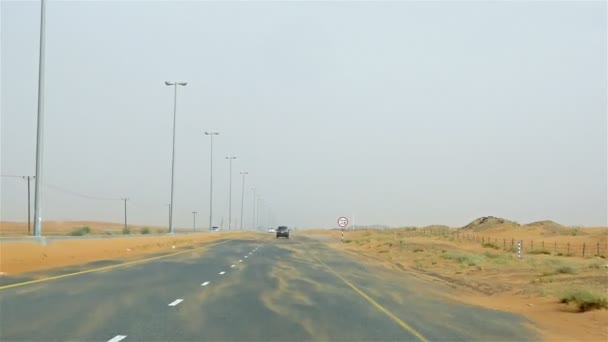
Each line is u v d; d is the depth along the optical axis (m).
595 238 80.19
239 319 15.17
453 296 22.70
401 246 65.25
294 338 12.79
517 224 120.69
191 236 79.38
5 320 14.30
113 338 12.29
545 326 15.99
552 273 32.88
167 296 19.75
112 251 45.97
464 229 134.62
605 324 16.66
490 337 13.80
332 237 118.88
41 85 35.09
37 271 27.89
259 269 32.75
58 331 12.95
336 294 21.64
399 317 16.33
